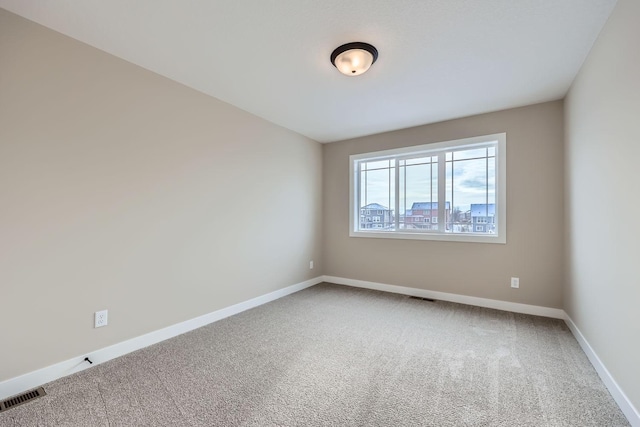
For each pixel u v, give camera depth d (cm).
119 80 226
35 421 154
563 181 299
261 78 259
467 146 354
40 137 187
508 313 319
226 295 312
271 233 373
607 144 183
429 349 235
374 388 183
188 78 260
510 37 198
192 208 279
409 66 237
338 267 459
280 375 198
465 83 266
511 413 159
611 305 177
